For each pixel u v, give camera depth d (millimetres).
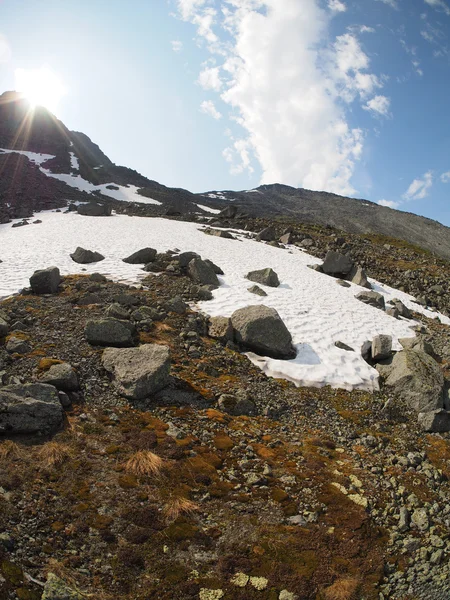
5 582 6781
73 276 26953
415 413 17219
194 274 28500
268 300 26922
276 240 56531
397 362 19812
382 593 8477
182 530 8852
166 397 14062
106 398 13320
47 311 19656
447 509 11266
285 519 9812
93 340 16562
